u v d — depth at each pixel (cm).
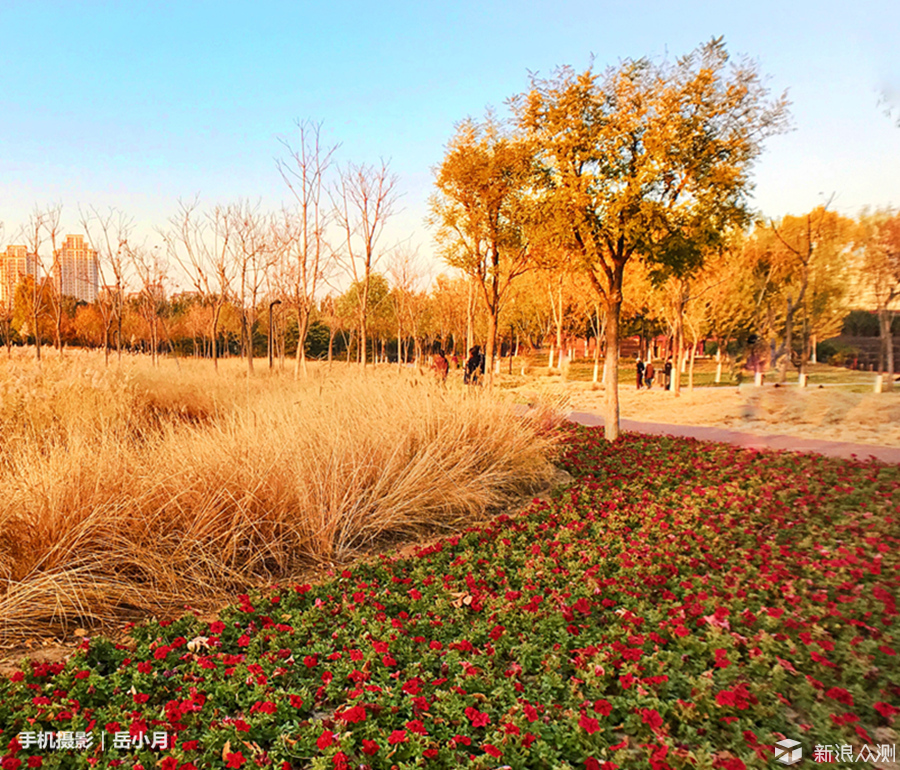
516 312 4350
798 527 637
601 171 1102
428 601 457
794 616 411
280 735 284
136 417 970
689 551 571
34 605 405
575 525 641
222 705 310
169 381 1427
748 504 731
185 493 540
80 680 321
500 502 788
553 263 1380
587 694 327
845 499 748
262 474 592
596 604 446
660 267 1221
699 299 2589
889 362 2034
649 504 745
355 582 502
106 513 483
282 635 388
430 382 1023
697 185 1070
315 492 613
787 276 2820
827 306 2692
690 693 322
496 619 418
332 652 371
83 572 448
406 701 312
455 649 375
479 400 977
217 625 396
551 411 1171
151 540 497
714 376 4000
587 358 6241
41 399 884
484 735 294
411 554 592
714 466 983
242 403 1072
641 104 1066
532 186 1209
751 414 1706
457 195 1447
